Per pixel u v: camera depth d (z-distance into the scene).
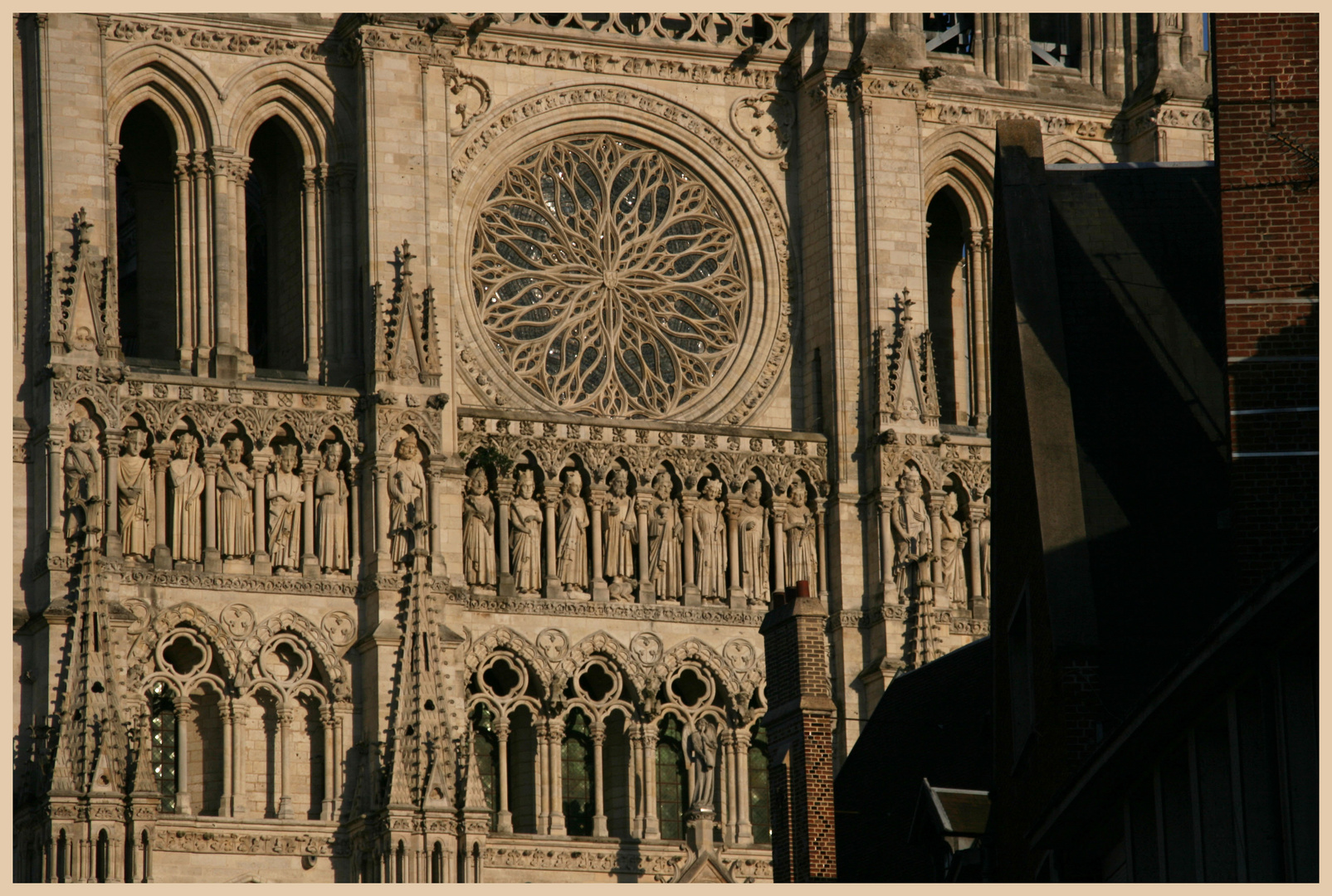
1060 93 116.50
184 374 101.25
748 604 106.69
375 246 103.19
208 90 103.75
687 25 114.25
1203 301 65.81
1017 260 65.81
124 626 96.69
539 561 104.25
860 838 78.50
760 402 109.94
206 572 99.19
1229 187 56.94
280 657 100.06
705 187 111.38
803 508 108.31
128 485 98.44
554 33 109.44
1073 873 59.06
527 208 108.44
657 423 106.75
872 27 111.44
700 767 103.69
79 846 93.62
